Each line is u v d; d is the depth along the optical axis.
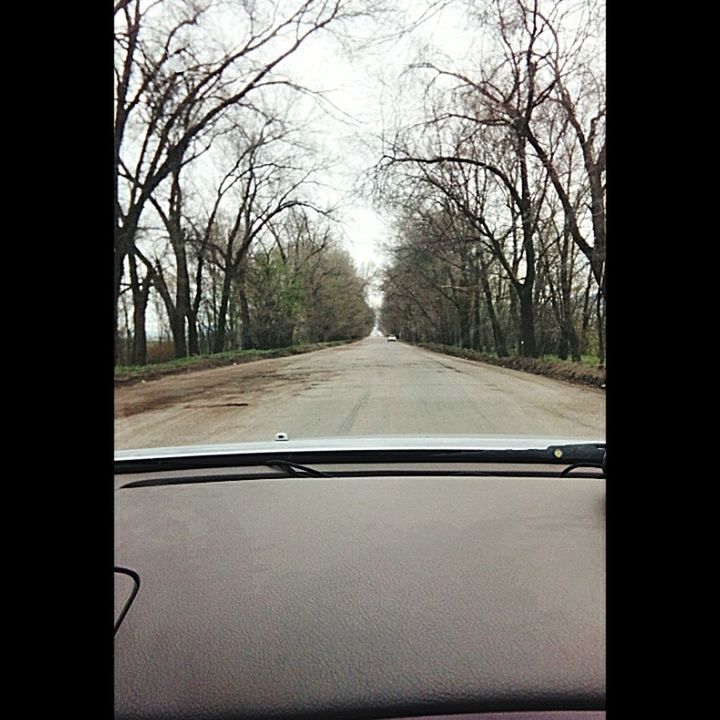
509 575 2.51
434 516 3.19
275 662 1.95
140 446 6.95
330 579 2.50
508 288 17.25
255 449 4.04
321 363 19.91
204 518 3.20
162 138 15.71
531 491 3.56
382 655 1.98
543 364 14.02
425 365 18.53
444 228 16.08
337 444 4.15
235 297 21.88
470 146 13.84
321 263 23.67
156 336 18.45
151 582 2.49
